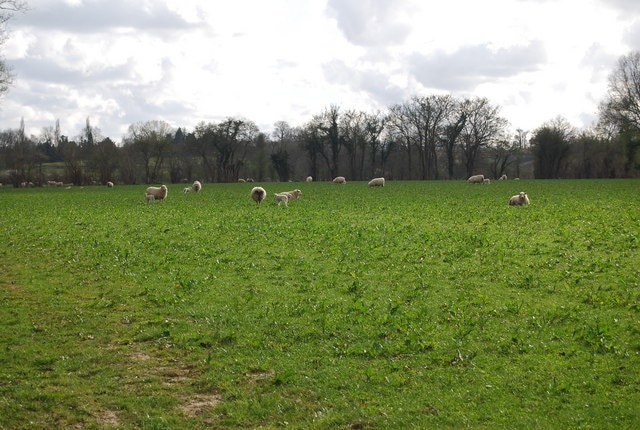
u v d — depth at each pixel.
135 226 27.33
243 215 31.48
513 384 8.92
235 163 130.75
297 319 12.24
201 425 8.01
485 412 8.11
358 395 8.70
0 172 112.06
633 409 8.02
